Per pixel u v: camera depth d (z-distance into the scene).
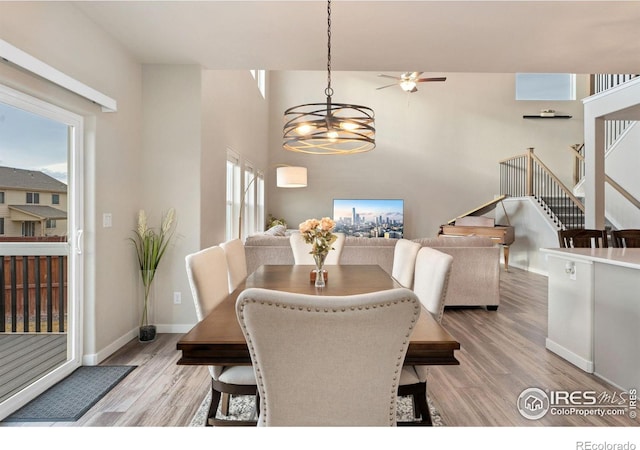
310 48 3.41
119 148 3.33
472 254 4.70
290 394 1.13
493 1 2.61
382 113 9.45
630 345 2.48
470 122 9.48
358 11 2.76
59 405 2.32
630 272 2.48
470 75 9.47
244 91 6.13
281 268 3.00
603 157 4.96
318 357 1.10
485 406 2.35
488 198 9.45
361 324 1.07
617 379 2.59
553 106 9.46
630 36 3.15
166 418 2.19
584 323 2.88
